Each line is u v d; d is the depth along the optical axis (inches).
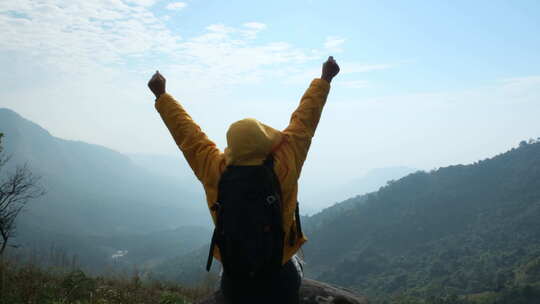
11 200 494.6
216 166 93.4
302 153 93.6
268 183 87.0
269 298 90.0
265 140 89.8
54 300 240.5
